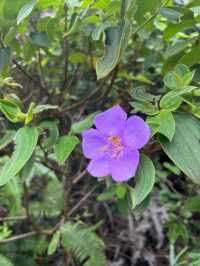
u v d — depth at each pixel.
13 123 0.25
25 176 0.26
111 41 0.24
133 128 0.21
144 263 0.43
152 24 0.31
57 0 0.26
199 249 0.36
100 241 0.35
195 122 0.22
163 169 0.44
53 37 0.30
